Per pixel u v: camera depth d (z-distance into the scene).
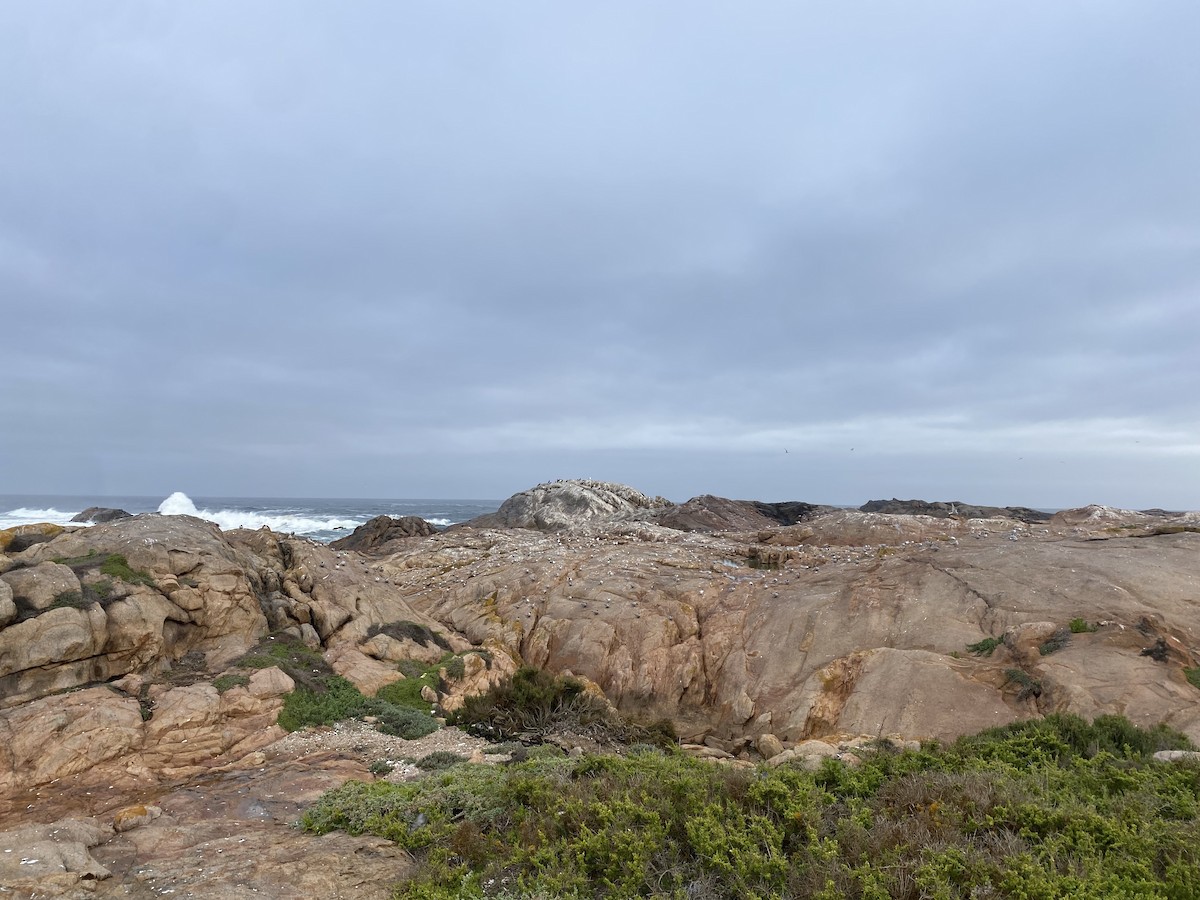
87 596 13.50
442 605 25.28
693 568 26.27
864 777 8.68
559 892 6.36
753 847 6.60
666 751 13.88
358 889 7.17
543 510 54.00
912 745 11.93
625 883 6.38
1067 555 19.31
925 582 19.36
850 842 6.76
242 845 8.30
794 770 8.91
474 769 10.66
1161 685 13.00
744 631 20.05
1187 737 10.95
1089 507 31.97
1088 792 8.04
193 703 12.86
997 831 6.95
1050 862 6.16
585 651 20.39
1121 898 5.54
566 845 7.09
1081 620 15.52
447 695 16.52
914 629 17.47
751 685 17.88
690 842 6.93
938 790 7.73
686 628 20.95
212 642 15.45
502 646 21.17
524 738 14.10
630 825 7.24
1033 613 16.56
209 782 10.94
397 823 8.50
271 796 10.28
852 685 15.97
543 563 26.97
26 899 6.82
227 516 91.88
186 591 15.24
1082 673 13.74
